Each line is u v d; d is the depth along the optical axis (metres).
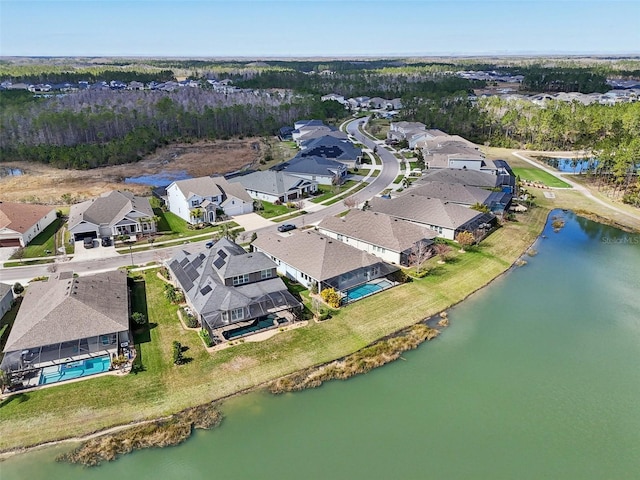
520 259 58.28
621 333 43.28
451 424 31.92
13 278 51.28
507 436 31.00
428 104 160.38
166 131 133.38
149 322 42.34
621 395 35.19
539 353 40.03
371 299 47.06
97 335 36.78
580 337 42.47
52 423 30.53
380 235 57.25
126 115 130.75
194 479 27.31
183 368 36.00
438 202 66.19
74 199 80.62
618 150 87.38
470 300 48.28
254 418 31.88
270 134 146.50
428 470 28.20
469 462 28.88
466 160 94.81
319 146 108.62
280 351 38.47
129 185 91.44
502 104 154.00
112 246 60.47
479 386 35.78
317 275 46.84
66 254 57.78
